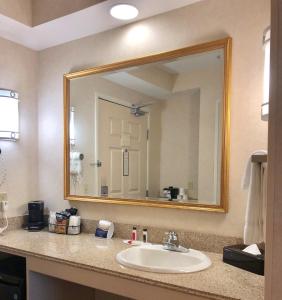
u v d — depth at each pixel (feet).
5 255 6.58
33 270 5.57
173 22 6.09
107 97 7.04
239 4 5.42
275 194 3.20
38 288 5.80
